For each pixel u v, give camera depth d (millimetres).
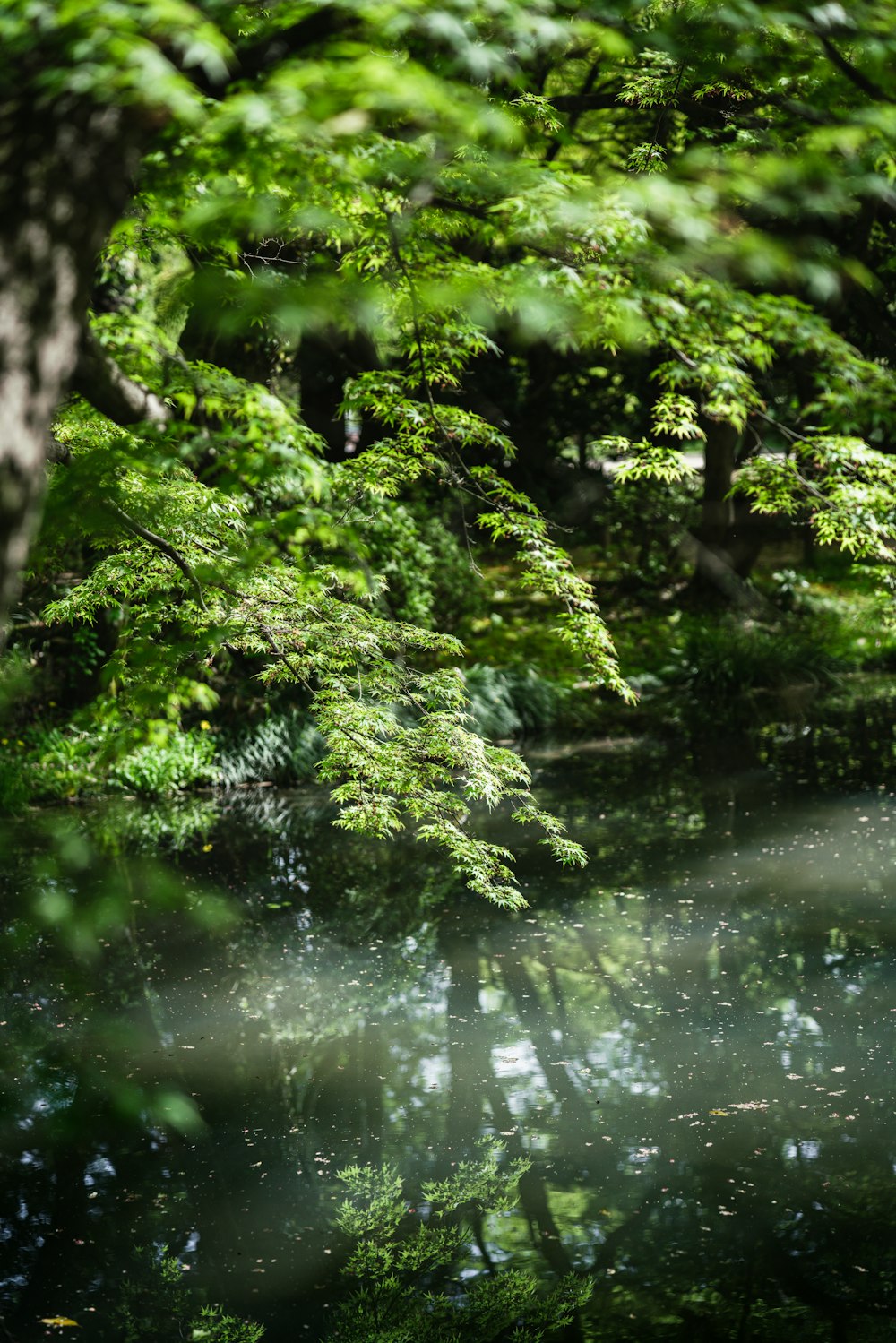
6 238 2033
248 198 2834
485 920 9914
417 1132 6566
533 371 20750
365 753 6590
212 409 4129
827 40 3156
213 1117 6785
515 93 5141
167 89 2068
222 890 10805
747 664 18438
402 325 4766
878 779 13570
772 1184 5906
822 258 2836
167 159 2914
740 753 15219
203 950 9430
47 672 14211
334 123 2457
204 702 5543
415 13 2564
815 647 19328
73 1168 6266
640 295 3514
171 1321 5004
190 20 2117
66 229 2105
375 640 6484
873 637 20312
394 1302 5102
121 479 3912
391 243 4117
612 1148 6309
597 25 3051
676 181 2914
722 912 9734
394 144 3172
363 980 8781
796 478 5453
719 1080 7008
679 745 15805
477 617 19109
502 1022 7961
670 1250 5418
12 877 10539
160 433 3725
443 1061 7434
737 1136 6363
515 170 3332
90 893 9906
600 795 13484
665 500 21828
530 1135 6469
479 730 15766
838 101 3551
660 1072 7148
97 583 6035
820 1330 4801
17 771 12719
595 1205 5797
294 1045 7719
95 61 2109
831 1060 7188
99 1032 7922
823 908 9719
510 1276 5281
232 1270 5383
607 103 5938
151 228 4930
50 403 2102
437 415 6215
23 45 2162
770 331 3758
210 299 2422
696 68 3457
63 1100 6969
